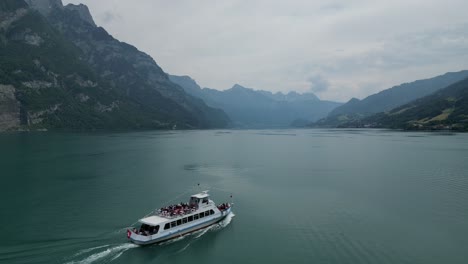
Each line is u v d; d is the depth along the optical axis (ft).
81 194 323.98
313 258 186.80
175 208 229.86
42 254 187.83
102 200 302.66
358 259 185.47
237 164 539.70
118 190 343.26
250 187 365.40
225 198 317.42
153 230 205.05
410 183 375.25
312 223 243.19
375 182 384.88
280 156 652.89
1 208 274.77
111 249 195.52
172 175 432.66
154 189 350.02
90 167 478.18
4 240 207.41
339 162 556.51
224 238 215.72
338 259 185.88
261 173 454.40
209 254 192.34
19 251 191.72
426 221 245.65
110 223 239.30
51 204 287.28
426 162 528.22
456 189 342.85
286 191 345.10
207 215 235.81
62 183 370.94
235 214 265.34
